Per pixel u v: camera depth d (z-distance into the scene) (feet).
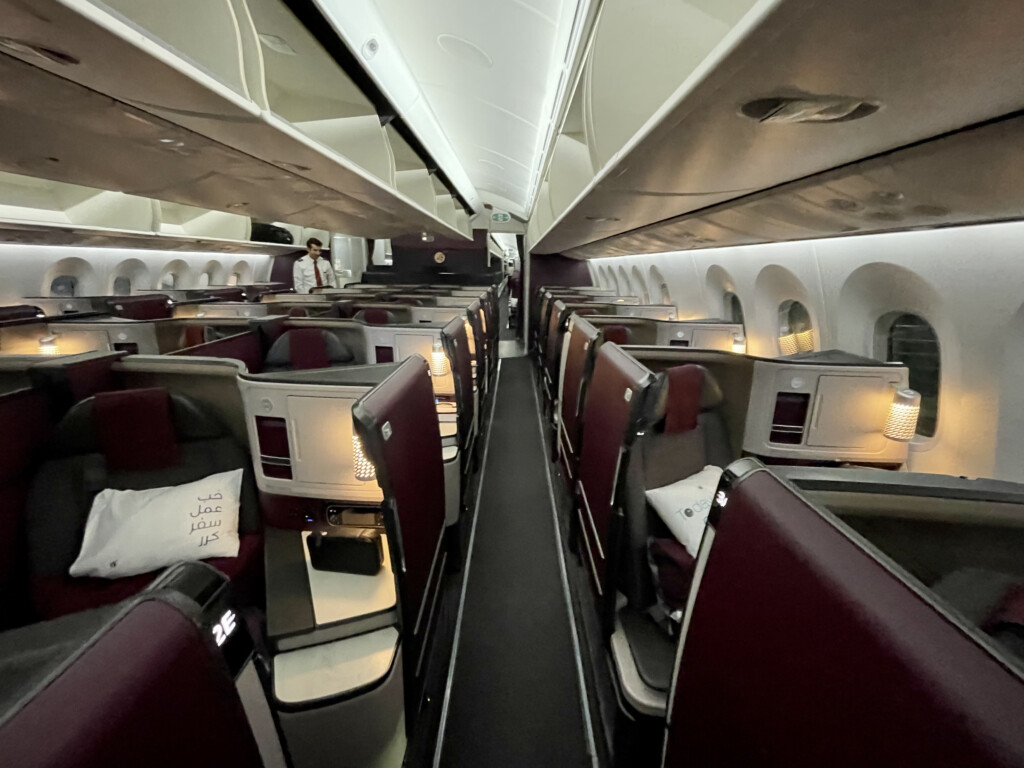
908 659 1.59
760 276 14.28
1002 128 3.71
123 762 1.48
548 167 14.62
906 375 8.23
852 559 2.00
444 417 11.12
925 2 2.10
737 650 2.52
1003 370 7.22
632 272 29.25
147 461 6.20
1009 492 3.22
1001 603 3.07
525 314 37.35
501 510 12.96
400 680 5.05
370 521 6.31
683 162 5.86
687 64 3.95
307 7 6.64
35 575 5.66
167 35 4.48
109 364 6.71
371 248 52.39
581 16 6.08
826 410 8.39
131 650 1.67
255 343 11.83
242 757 2.14
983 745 1.29
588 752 6.37
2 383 6.41
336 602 5.34
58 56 4.01
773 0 2.31
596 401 7.49
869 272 9.59
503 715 6.89
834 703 1.83
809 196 6.87
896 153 4.68
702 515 6.01
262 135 6.66
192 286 30.12
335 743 4.70
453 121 16.31
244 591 5.95
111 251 22.26
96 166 8.79
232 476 6.48
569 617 8.89
